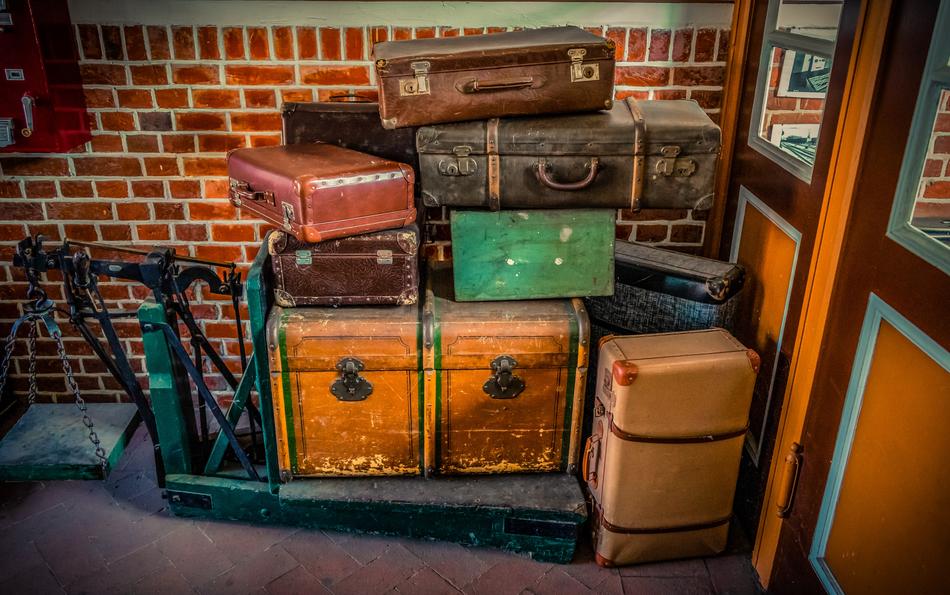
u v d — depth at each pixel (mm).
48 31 2451
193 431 2711
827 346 2016
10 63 2418
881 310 1741
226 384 3221
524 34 2439
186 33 2605
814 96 2498
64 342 3109
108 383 3205
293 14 2586
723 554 2545
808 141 2520
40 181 2822
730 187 2756
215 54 2641
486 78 2205
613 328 2680
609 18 2600
